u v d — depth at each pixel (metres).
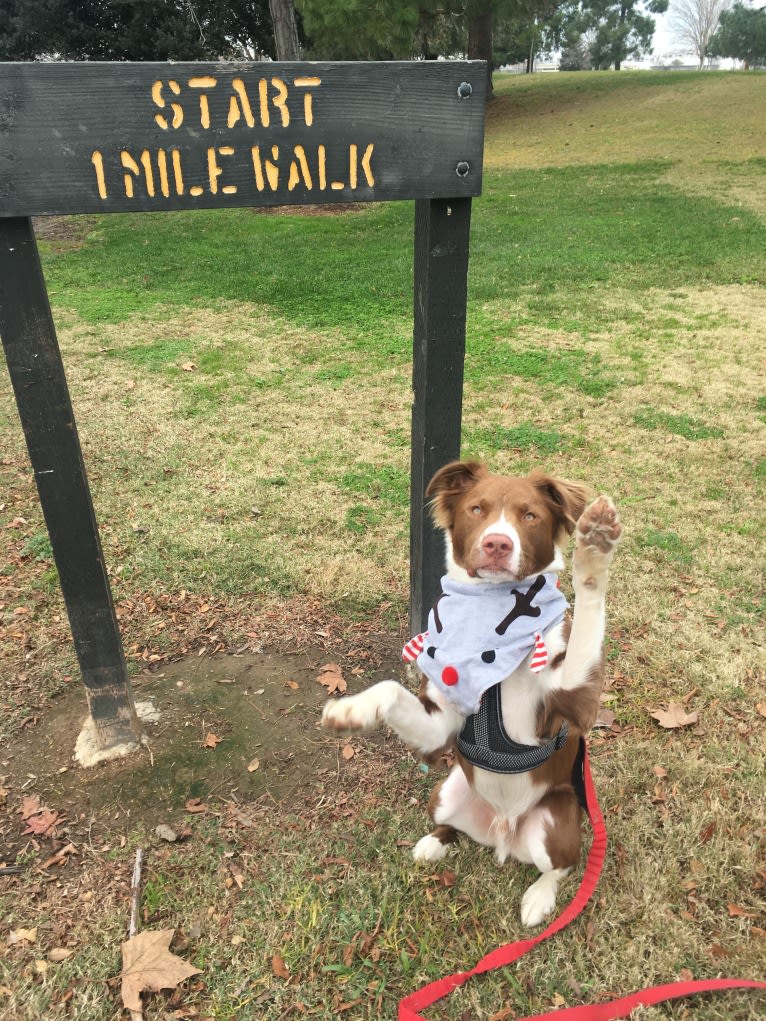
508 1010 1.16
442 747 1.19
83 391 3.61
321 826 1.48
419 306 1.54
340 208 8.02
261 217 7.73
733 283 5.02
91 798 1.54
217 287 5.31
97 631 1.54
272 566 2.27
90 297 5.19
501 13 10.16
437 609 1.19
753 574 2.19
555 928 1.24
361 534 2.44
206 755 1.64
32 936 1.28
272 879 1.37
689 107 12.56
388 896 1.34
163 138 1.21
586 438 3.05
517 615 1.12
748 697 1.76
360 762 1.62
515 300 4.85
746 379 3.57
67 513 1.42
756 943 1.24
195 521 2.52
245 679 1.86
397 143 1.31
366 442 3.08
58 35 12.77
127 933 1.29
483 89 1.31
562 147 10.89
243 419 3.29
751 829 1.44
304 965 1.24
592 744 1.65
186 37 12.52
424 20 10.47
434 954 1.25
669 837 1.42
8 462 2.97
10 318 1.27
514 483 1.13
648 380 3.58
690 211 6.93
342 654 1.94
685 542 2.35
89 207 1.22
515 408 3.34
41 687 1.84
